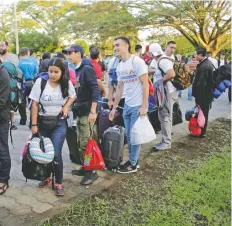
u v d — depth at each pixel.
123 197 3.38
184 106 9.28
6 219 2.85
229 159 4.59
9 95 3.22
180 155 4.75
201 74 5.34
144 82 3.56
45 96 3.10
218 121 7.19
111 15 21.94
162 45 23.62
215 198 3.36
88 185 3.60
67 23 25.08
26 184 3.60
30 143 3.13
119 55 3.66
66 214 2.98
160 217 2.96
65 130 3.32
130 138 3.76
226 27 21.31
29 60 6.21
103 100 4.98
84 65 3.50
